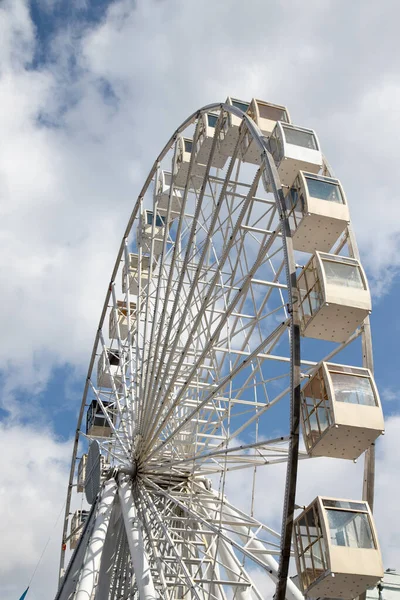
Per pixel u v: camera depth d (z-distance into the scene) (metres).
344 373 17.34
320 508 15.84
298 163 20.56
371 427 16.59
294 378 14.19
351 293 17.83
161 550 20.92
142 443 21.91
